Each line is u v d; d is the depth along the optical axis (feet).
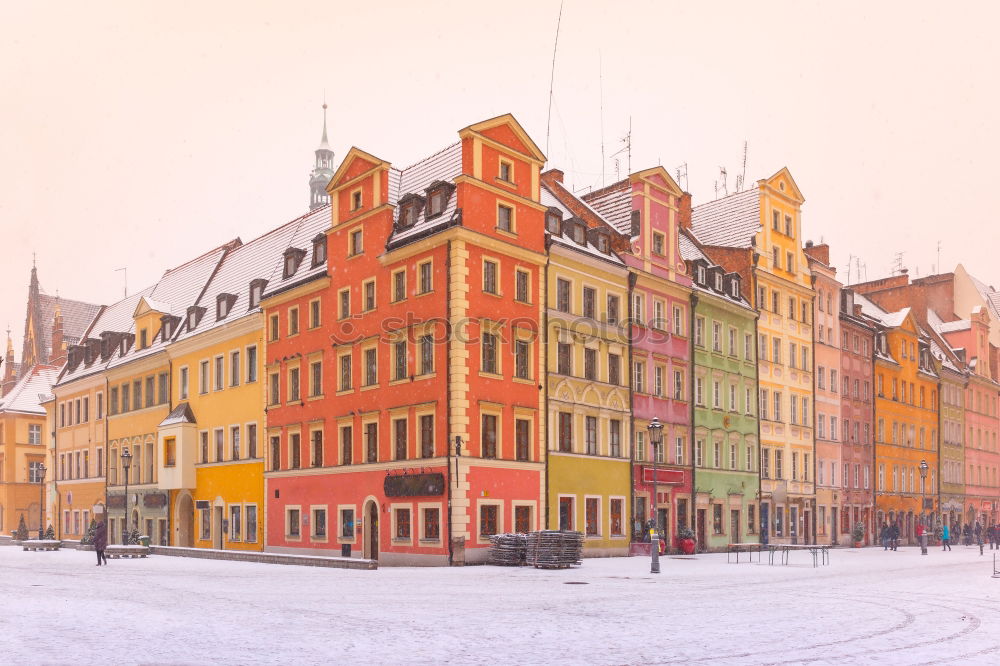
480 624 57.62
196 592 79.10
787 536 197.06
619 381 157.99
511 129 143.02
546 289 144.97
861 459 227.81
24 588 82.74
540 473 139.95
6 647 46.47
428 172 153.69
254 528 172.76
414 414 135.85
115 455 225.56
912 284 309.22
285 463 164.86
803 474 204.23
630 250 162.81
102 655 44.14
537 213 145.07
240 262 205.98
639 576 102.47
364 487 144.66
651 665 43.27
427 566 128.77
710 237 205.05
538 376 141.69
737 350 187.21
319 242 164.45
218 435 186.91
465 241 132.57
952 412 281.33
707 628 56.39
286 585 87.97
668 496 165.17
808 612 65.92
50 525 257.14
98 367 237.86
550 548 116.47
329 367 155.63
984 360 305.94
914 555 171.73
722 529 178.29
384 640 50.31
